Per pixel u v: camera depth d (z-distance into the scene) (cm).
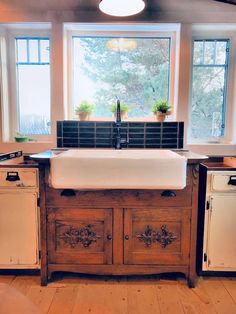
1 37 214
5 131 221
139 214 165
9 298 83
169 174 151
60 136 214
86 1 203
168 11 205
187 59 209
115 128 213
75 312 143
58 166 151
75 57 224
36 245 174
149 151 196
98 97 228
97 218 166
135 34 221
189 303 152
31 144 218
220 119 226
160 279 177
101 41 223
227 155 218
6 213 172
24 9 205
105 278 177
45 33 220
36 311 79
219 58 222
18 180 169
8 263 175
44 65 224
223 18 204
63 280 174
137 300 154
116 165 150
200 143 224
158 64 225
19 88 226
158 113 214
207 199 170
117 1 171
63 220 166
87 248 168
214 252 174
